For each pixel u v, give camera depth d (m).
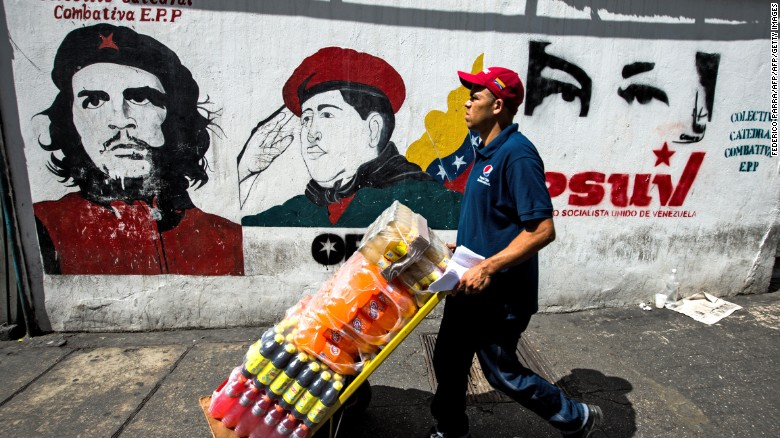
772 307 3.85
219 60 3.11
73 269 3.29
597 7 3.31
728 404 2.67
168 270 3.38
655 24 3.39
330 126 3.27
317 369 1.85
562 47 3.34
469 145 3.40
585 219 3.64
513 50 3.30
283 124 3.24
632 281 3.82
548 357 3.14
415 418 2.55
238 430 1.93
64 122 3.08
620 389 2.80
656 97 3.50
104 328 3.42
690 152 3.64
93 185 3.19
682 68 3.48
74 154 3.13
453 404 2.13
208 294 3.44
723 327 3.53
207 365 3.02
